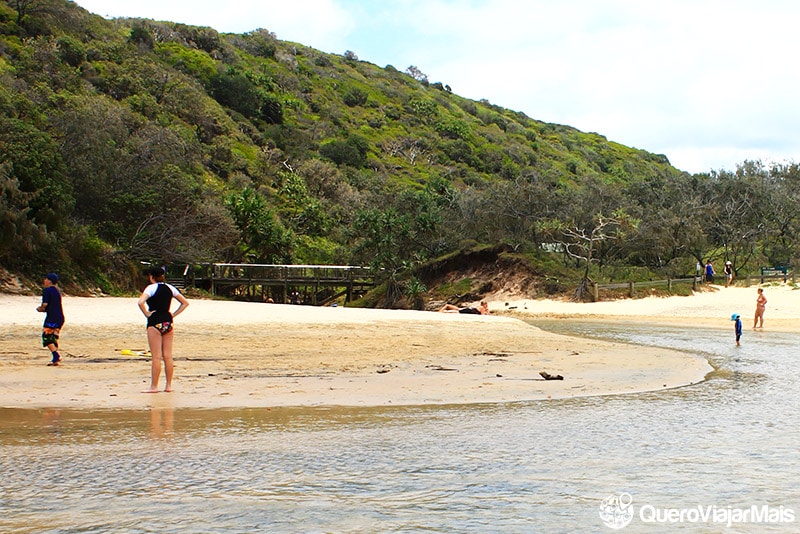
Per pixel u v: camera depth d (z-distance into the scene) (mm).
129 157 45500
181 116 80812
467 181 106188
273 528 4039
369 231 49750
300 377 11281
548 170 114812
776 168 65750
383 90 136875
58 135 43094
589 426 7461
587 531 4098
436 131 125000
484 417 7953
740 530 4156
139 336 16547
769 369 13898
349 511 4402
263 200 57719
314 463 5637
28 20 81500
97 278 36969
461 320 26250
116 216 43250
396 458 5863
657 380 11828
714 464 5797
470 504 4602
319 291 55375
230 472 5301
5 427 6816
